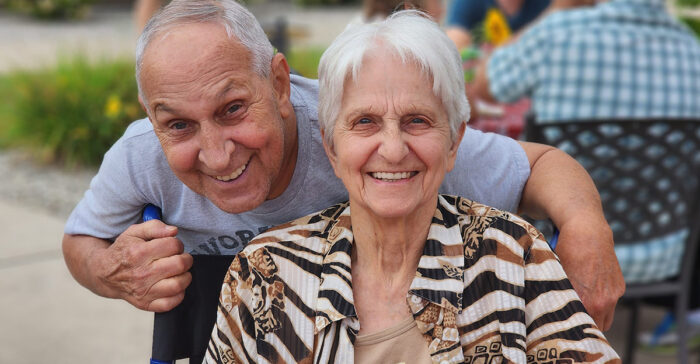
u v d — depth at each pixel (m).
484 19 4.41
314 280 1.54
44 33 14.96
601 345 1.44
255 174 1.57
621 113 2.82
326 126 1.48
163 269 1.62
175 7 1.47
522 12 4.32
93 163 6.42
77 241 1.84
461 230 1.54
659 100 2.82
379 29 1.41
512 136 3.04
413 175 1.45
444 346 1.47
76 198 5.56
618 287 1.64
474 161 1.79
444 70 1.40
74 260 1.83
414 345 1.49
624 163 2.56
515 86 2.95
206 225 1.81
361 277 1.55
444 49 1.40
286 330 1.52
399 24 1.41
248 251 1.56
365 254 1.54
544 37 2.83
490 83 3.01
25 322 3.71
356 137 1.42
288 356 1.52
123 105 6.35
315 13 19.36
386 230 1.49
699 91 2.88
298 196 1.76
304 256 1.56
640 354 3.32
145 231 1.66
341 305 1.49
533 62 2.87
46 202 5.45
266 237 1.58
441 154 1.44
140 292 1.65
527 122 2.54
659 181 2.58
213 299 1.75
